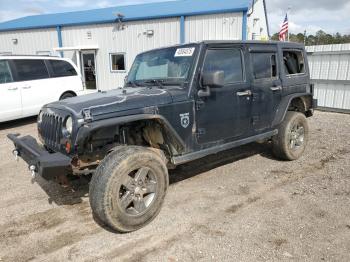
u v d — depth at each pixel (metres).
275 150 5.28
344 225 3.27
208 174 4.82
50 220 3.55
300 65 5.58
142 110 3.34
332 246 2.93
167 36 13.86
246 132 4.52
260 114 4.66
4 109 8.03
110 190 3.01
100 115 3.11
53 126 3.42
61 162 3.01
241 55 4.32
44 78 8.88
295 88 5.34
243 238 3.10
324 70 10.46
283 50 5.12
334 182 4.38
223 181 4.54
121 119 3.15
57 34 16.59
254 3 15.17
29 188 4.45
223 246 2.98
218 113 4.03
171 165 3.83
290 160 5.36
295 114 5.27
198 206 3.79
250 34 13.85
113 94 3.75
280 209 3.65
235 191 4.19
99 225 3.43
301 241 3.02
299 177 4.62
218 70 4.02
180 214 3.60
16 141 3.65
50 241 3.14
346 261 2.72
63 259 2.86
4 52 18.61
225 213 3.60
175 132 3.57
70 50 16.36
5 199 4.11
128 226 3.20
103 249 3.00
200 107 3.81
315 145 6.29
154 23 14.01
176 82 3.84
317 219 3.40
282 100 5.06
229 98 4.12
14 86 8.20
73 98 3.81
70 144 3.06
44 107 3.82
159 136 3.72
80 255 2.91
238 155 5.70
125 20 14.56
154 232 3.26
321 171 4.84
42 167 2.95
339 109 10.29
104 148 3.44
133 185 3.20
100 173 3.04
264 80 4.66
